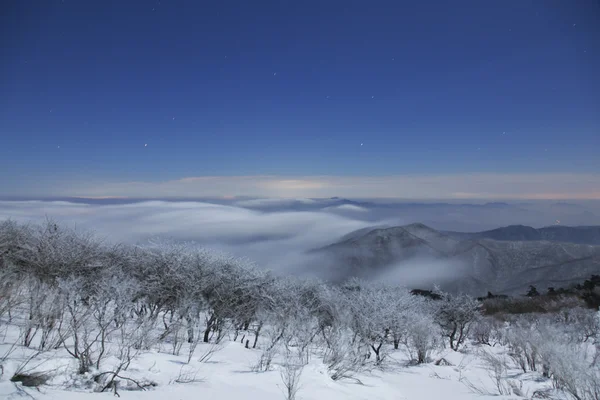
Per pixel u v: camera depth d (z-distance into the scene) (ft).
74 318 19.07
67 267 35.65
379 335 40.50
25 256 36.91
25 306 24.82
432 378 32.50
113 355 18.67
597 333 51.85
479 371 37.09
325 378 22.97
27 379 13.33
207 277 39.68
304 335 32.58
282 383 20.33
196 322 33.86
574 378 24.91
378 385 25.80
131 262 46.55
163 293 38.65
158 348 25.89
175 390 15.93
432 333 45.34
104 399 13.30
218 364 23.90
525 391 28.04
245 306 42.93
